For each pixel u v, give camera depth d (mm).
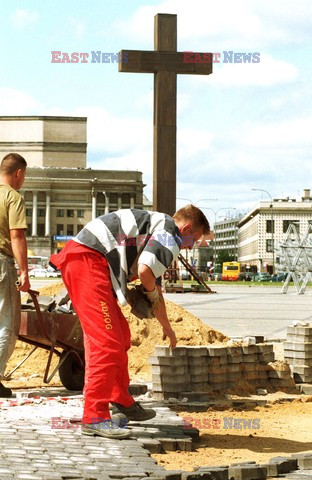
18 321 7309
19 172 7359
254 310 24703
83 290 5684
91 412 5719
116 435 5672
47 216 150500
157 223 5781
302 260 44281
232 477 4875
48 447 5332
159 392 7605
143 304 5910
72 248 5750
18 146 157750
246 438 6207
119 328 5746
